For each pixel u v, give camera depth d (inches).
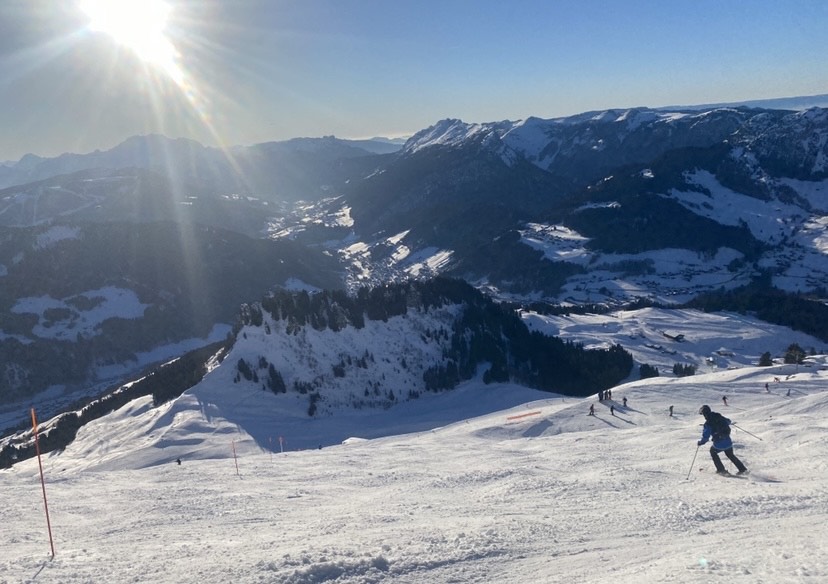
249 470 1015.0
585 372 3681.1
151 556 388.8
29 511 661.3
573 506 499.8
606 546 354.9
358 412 3063.5
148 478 954.1
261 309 3683.6
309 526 492.1
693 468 674.2
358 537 397.7
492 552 344.5
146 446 2506.2
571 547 354.0
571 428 1624.0
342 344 3553.2
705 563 283.4
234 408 2938.0
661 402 1818.4
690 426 1168.8
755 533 364.5
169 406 2977.4
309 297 3860.7
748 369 2348.7
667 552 333.4
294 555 337.7
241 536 473.7
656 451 879.1
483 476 738.2
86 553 420.5
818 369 2310.5
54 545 489.1
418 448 1322.6
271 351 3371.1
